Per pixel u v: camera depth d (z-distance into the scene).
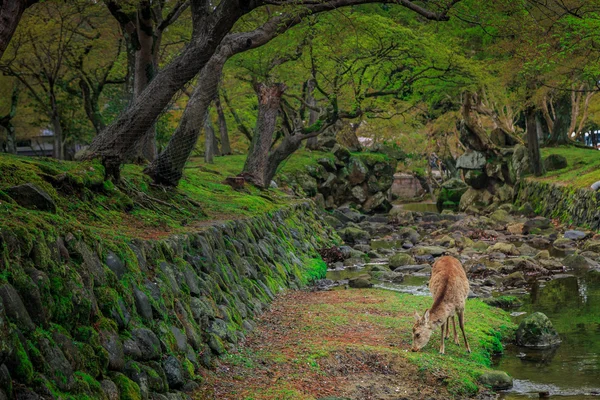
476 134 41.09
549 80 29.56
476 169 41.16
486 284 16.64
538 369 9.45
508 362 9.88
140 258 7.68
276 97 23.58
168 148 13.96
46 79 30.45
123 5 14.95
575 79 28.30
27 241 5.51
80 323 5.80
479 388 8.42
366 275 17.67
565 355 10.15
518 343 10.92
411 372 8.61
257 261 13.43
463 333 9.77
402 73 26.11
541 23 18.05
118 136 11.50
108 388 5.60
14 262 5.26
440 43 23.09
